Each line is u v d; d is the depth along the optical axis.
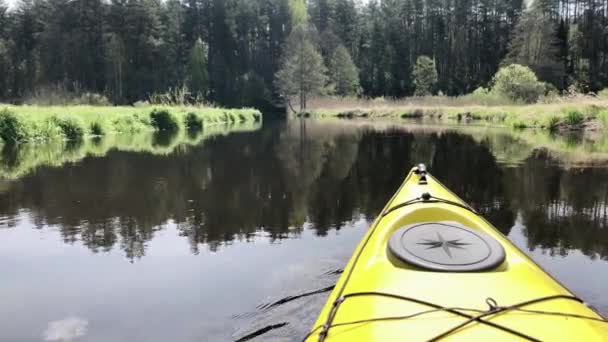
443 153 12.76
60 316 3.53
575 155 11.81
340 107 49.25
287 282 4.03
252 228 5.62
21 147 13.78
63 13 59.06
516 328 1.99
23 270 4.38
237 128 25.47
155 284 4.06
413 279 2.38
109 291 3.94
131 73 57.16
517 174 9.18
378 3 83.81
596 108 20.47
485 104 34.91
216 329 3.31
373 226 3.62
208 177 9.08
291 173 9.61
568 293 2.39
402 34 73.00
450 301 2.19
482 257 2.51
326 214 6.29
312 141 16.89
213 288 3.96
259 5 73.75
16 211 6.39
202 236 5.34
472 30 75.06
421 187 4.46
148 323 3.42
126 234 5.41
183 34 67.19
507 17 72.94
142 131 21.19
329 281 4.04
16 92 55.84
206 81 59.75
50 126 15.85
